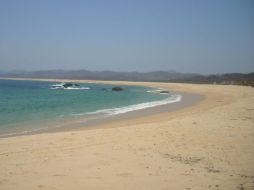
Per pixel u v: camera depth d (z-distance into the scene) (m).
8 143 9.96
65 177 6.42
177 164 7.45
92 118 18.52
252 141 10.05
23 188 5.77
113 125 15.36
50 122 16.81
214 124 13.51
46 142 10.11
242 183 6.17
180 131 11.91
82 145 9.59
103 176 6.48
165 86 90.06
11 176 6.46
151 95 46.25
